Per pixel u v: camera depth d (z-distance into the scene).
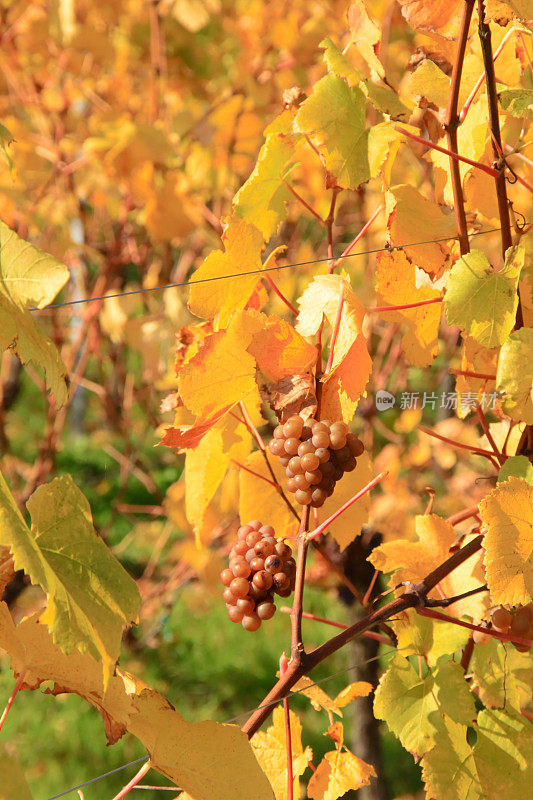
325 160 1.53
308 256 3.79
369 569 2.90
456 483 3.29
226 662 6.20
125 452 4.94
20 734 5.21
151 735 1.46
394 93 1.56
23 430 7.30
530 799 1.57
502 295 1.54
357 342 1.51
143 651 6.00
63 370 1.40
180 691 5.90
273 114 3.77
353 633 1.53
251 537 1.56
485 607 1.64
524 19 1.50
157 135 3.19
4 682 5.61
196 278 1.53
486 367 1.67
